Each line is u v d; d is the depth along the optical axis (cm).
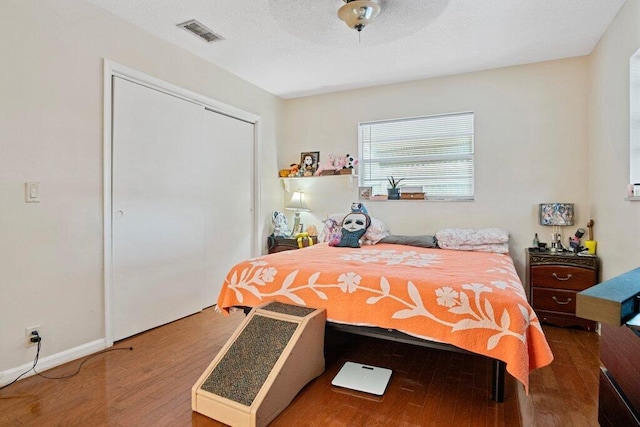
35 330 216
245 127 403
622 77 245
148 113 288
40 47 217
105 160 254
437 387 200
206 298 351
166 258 306
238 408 159
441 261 259
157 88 294
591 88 317
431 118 394
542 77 340
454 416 171
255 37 292
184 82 317
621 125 247
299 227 450
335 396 188
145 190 287
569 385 201
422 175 400
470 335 171
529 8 246
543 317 304
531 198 346
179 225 319
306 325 191
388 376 210
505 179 355
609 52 270
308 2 229
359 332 205
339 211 436
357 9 217
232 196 385
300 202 444
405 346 261
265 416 161
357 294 201
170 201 309
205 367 222
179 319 318
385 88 409
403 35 272
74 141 236
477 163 366
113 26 259
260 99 420
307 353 194
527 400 185
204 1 241
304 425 164
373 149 424
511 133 352
